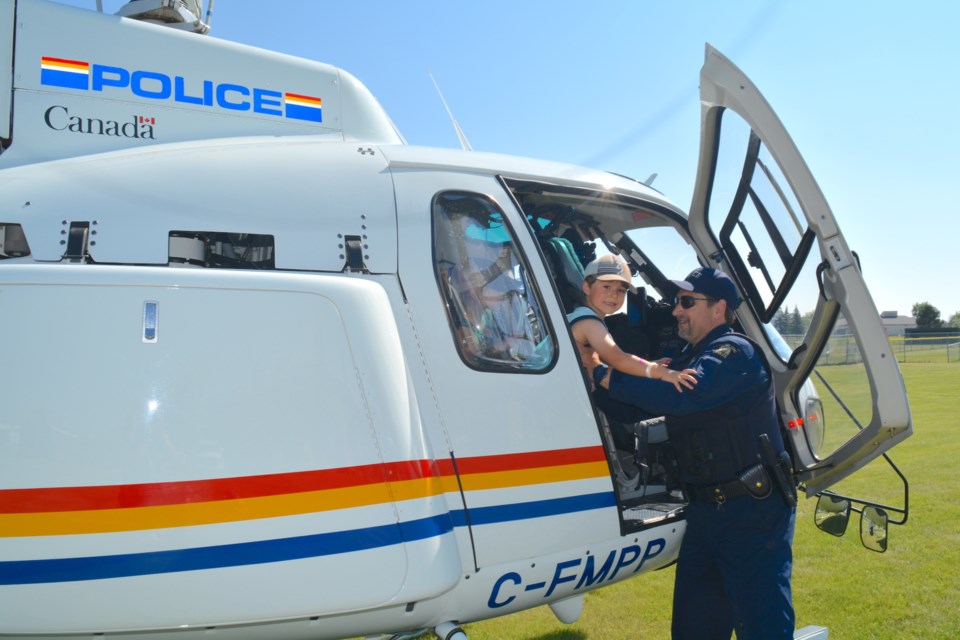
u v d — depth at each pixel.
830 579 4.44
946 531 5.35
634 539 2.61
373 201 2.33
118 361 1.82
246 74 2.61
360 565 1.89
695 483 2.60
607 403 2.92
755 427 2.52
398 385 2.04
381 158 2.45
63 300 1.82
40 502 1.74
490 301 2.41
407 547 1.94
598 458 2.47
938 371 22.03
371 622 2.04
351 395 1.97
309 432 1.91
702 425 2.54
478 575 2.23
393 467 1.96
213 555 1.80
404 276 2.27
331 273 2.20
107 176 2.18
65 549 1.75
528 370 2.39
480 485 2.22
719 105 2.73
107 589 1.76
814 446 3.06
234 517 1.82
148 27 2.51
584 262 3.43
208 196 2.20
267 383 1.90
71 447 1.76
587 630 3.85
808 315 2.80
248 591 1.82
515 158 2.79
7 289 1.81
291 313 1.97
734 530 2.52
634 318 3.53
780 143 2.46
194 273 1.92
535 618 4.06
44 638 1.80
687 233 3.31
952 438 9.20
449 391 2.23
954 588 4.27
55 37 2.38
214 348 1.88
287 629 1.97
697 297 2.68
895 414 2.49
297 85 2.68
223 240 2.20
